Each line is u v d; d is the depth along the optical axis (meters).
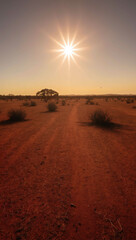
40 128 8.66
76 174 3.45
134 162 4.07
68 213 2.28
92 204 2.47
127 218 2.17
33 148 5.27
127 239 1.85
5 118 12.94
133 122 10.34
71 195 2.70
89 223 2.09
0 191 2.83
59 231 1.96
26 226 2.04
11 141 6.14
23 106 28.81
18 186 2.99
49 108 19.39
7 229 2.00
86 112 16.98
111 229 2.00
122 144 5.64
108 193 2.74
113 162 4.08
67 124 9.76
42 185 3.02
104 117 9.87
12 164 4.00
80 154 4.67
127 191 2.79
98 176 3.35
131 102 42.91
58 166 3.86
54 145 5.57
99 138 6.45
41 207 2.40
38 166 3.86
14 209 2.36
